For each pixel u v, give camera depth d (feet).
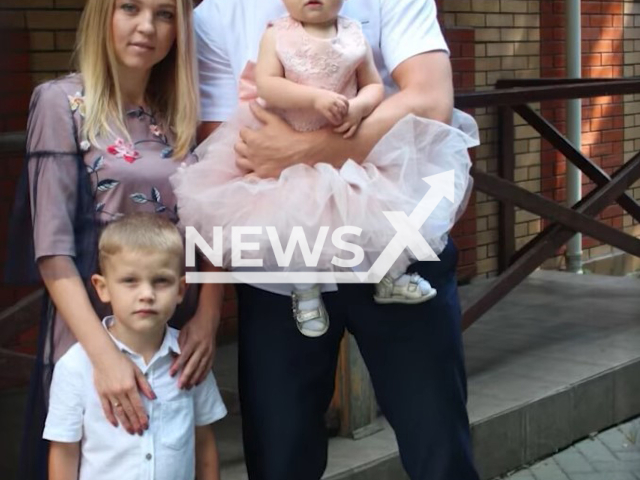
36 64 14.33
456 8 21.22
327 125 8.12
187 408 8.28
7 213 11.32
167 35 8.33
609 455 15.03
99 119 8.13
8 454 11.87
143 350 8.16
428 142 8.25
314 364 8.77
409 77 8.42
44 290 8.55
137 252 7.84
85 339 7.89
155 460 8.00
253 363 8.79
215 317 8.59
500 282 15.85
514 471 14.42
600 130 24.94
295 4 8.08
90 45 8.20
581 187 24.11
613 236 17.56
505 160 22.44
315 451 9.03
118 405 7.89
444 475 8.86
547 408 14.85
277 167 8.13
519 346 17.35
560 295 21.12
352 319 8.74
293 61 8.05
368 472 12.54
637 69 25.95
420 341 8.70
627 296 21.06
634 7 25.61
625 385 16.22
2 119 12.99
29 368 12.38
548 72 23.47
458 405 8.91
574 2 22.72
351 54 8.09
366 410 13.39
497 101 15.16
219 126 8.64
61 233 8.00
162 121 8.54
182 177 8.21
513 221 22.67
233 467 12.52
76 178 8.11
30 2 14.17
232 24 8.83
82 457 8.09
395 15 8.55
